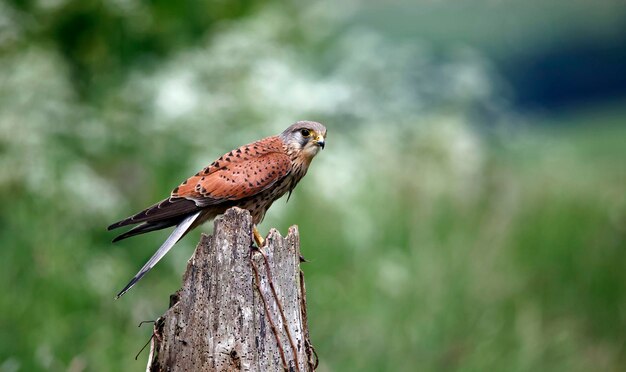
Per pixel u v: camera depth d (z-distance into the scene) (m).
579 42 30.95
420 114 14.14
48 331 9.34
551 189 15.62
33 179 10.44
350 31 15.41
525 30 30.25
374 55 13.66
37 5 12.12
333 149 12.13
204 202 7.12
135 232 6.89
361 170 12.59
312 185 11.66
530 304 12.63
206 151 10.98
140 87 12.05
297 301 5.91
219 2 13.64
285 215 11.45
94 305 10.14
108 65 12.69
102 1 12.16
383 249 12.40
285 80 11.80
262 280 5.72
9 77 10.98
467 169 14.06
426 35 25.94
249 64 11.95
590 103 29.67
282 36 14.31
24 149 10.45
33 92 10.88
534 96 30.41
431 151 13.91
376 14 26.03
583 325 13.12
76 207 10.84
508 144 15.32
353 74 13.45
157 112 11.20
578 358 12.15
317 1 15.30
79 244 10.64
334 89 12.02
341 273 11.59
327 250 11.64
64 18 12.27
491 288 12.45
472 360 11.06
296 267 5.93
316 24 15.15
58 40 12.54
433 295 11.79
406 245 12.48
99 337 9.55
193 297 5.77
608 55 31.53
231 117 11.33
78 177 10.87
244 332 5.67
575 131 24.88
